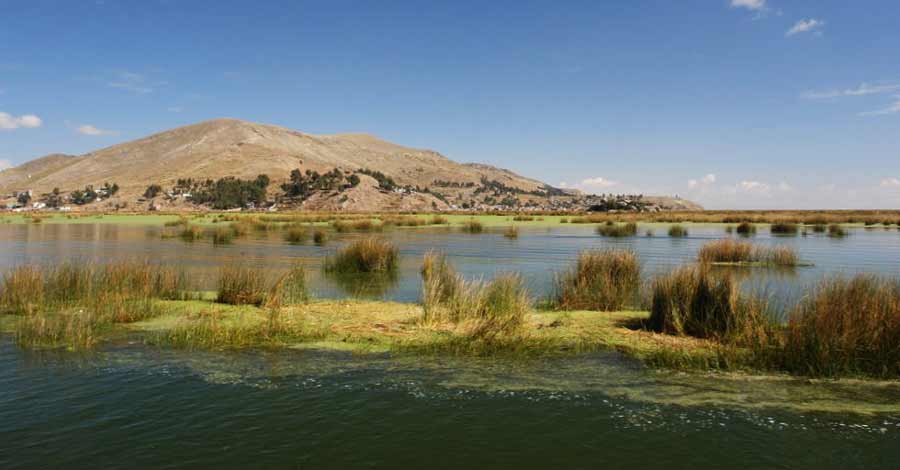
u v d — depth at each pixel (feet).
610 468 18.72
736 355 30.83
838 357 28.53
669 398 25.08
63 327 35.53
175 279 53.62
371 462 18.99
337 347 33.32
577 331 37.40
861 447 20.29
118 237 134.21
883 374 27.78
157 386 26.17
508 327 36.55
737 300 36.94
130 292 47.65
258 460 19.06
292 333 35.96
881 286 35.14
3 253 91.09
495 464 18.90
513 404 24.25
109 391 25.43
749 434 21.36
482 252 96.68
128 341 34.45
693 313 37.68
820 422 22.48
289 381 27.04
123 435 20.85
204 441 20.42
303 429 21.52
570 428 21.80
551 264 78.02
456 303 41.98
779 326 34.99
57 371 28.30
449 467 18.71
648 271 68.28
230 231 149.38
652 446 20.30
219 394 25.16
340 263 71.46
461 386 26.58
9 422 21.93
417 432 21.33
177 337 34.60
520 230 174.91
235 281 48.42
